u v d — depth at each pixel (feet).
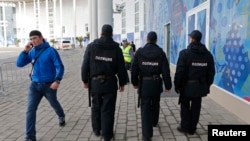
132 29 119.85
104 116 15.71
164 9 56.70
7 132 18.13
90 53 15.76
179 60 16.28
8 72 57.06
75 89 34.81
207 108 23.00
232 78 21.30
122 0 135.95
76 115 21.88
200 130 17.67
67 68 64.64
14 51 184.96
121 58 15.69
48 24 290.76
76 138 16.72
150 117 15.90
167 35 54.90
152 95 15.79
